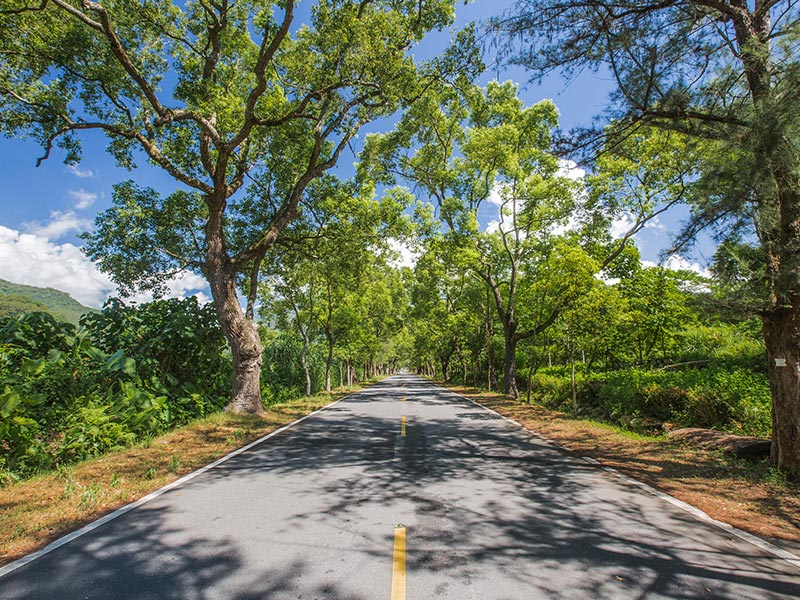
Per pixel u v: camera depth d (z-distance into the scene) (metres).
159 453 8.15
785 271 5.57
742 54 5.92
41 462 7.23
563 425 12.08
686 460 7.66
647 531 4.54
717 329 19.16
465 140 20.91
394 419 13.69
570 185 18.72
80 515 4.95
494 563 3.75
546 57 6.80
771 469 6.48
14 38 10.68
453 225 21.48
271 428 11.60
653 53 6.39
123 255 14.86
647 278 20.19
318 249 18.41
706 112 6.61
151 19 11.61
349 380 37.44
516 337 21.86
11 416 7.01
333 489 6.00
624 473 6.96
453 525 4.66
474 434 10.74
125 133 11.89
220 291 13.79
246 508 5.18
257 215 17.05
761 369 14.41
